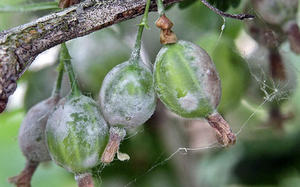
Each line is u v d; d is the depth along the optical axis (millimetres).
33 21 243
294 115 337
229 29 316
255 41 297
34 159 276
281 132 341
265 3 277
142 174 333
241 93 316
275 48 295
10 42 239
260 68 307
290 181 360
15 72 238
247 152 362
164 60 244
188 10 316
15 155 398
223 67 313
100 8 247
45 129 258
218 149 364
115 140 248
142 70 248
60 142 251
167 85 244
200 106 244
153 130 327
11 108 338
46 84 315
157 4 248
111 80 247
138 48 249
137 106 245
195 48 246
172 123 332
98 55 305
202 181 353
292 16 277
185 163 338
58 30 244
